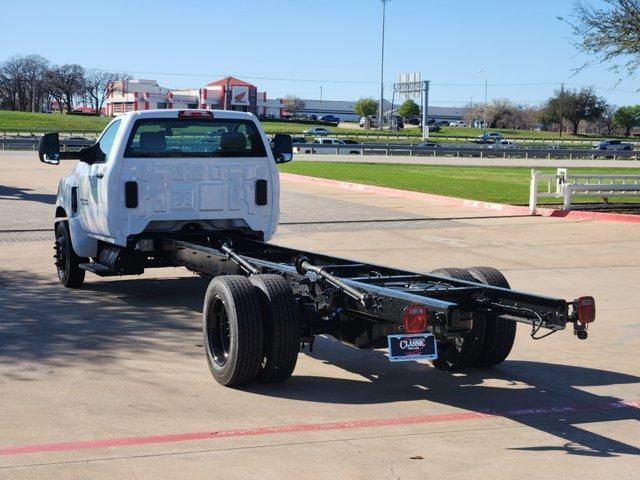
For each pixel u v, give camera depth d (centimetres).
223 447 553
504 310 648
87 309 987
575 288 1183
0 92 14725
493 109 17762
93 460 524
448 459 541
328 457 539
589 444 575
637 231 1814
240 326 664
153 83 12762
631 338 902
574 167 4938
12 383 686
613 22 2172
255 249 945
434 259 1428
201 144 995
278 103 15725
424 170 4200
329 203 2372
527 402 671
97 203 997
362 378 734
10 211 1994
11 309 979
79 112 14912
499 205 2219
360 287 652
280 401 658
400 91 12025
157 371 733
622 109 14700
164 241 968
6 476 495
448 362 759
